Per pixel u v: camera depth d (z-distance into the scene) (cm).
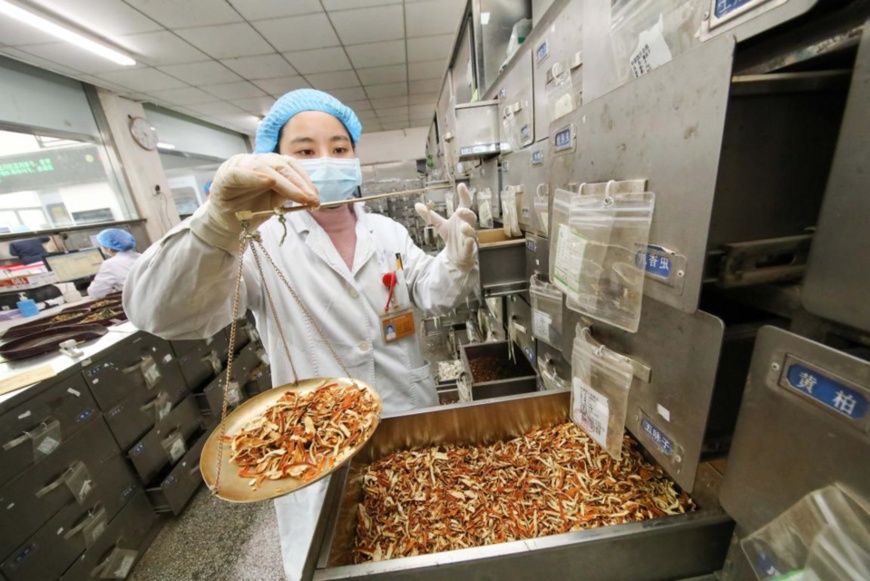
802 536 32
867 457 25
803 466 31
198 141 533
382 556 68
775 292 38
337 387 81
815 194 40
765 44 34
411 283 126
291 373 106
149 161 407
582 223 56
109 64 305
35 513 118
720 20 36
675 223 39
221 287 74
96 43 269
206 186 432
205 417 209
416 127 753
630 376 54
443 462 88
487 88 169
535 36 100
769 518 35
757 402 35
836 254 28
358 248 113
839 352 26
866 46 24
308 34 301
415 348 124
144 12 245
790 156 38
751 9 32
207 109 470
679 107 36
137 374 166
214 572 150
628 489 74
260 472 59
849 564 28
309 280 106
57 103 321
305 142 103
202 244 65
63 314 210
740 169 37
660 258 42
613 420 60
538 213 103
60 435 128
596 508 71
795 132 37
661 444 49
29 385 122
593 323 64
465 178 224
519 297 139
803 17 30
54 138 315
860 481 26
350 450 62
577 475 79
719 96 31
